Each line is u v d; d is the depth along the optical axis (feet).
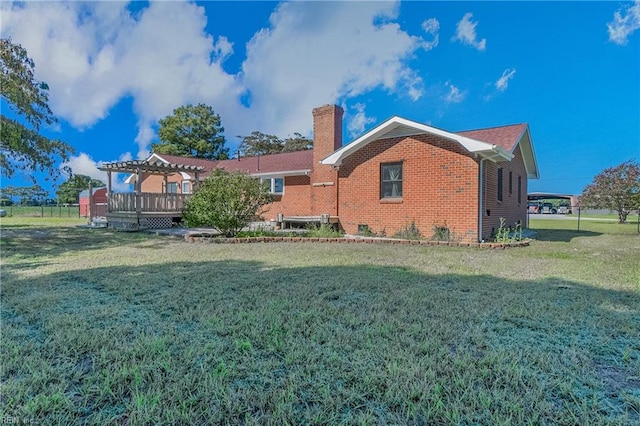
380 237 35.35
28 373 7.25
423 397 6.33
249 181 35.50
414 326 9.75
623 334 9.39
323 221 39.45
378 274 17.17
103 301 12.49
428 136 33.71
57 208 109.09
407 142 35.01
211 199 34.19
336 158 39.17
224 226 34.42
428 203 33.65
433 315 10.87
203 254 24.49
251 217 35.73
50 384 6.80
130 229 44.75
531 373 7.23
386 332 9.37
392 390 6.54
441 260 21.86
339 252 25.45
